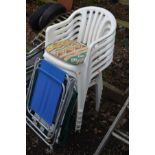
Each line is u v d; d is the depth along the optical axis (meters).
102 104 2.40
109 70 2.45
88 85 1.94
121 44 2.37
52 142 1.93
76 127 2.06
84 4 2.56
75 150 1.98
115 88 2.44
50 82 1.85
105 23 2.04
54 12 2.42
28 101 2.02
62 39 2.15
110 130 1.77
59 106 1.78
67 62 1.81
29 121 2.04
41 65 1.92
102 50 1.92
